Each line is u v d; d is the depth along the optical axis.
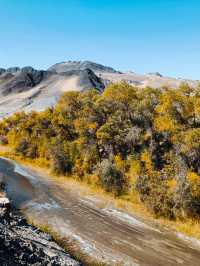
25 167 53.88
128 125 46.75
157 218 29.94
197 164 34.50
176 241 24.94
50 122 64.56
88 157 45.53
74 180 44.28
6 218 21.11
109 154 44.91
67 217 28.47
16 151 65.38
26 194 35.53
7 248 14.99
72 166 47.12
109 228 26.55
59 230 24.91
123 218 29.48
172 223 28.78
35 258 15.56
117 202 34.25
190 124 38.75
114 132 46.38
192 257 22.17
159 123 39.00
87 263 19.27
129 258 21.02
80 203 33.59
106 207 32.66
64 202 33.56
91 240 23.48
